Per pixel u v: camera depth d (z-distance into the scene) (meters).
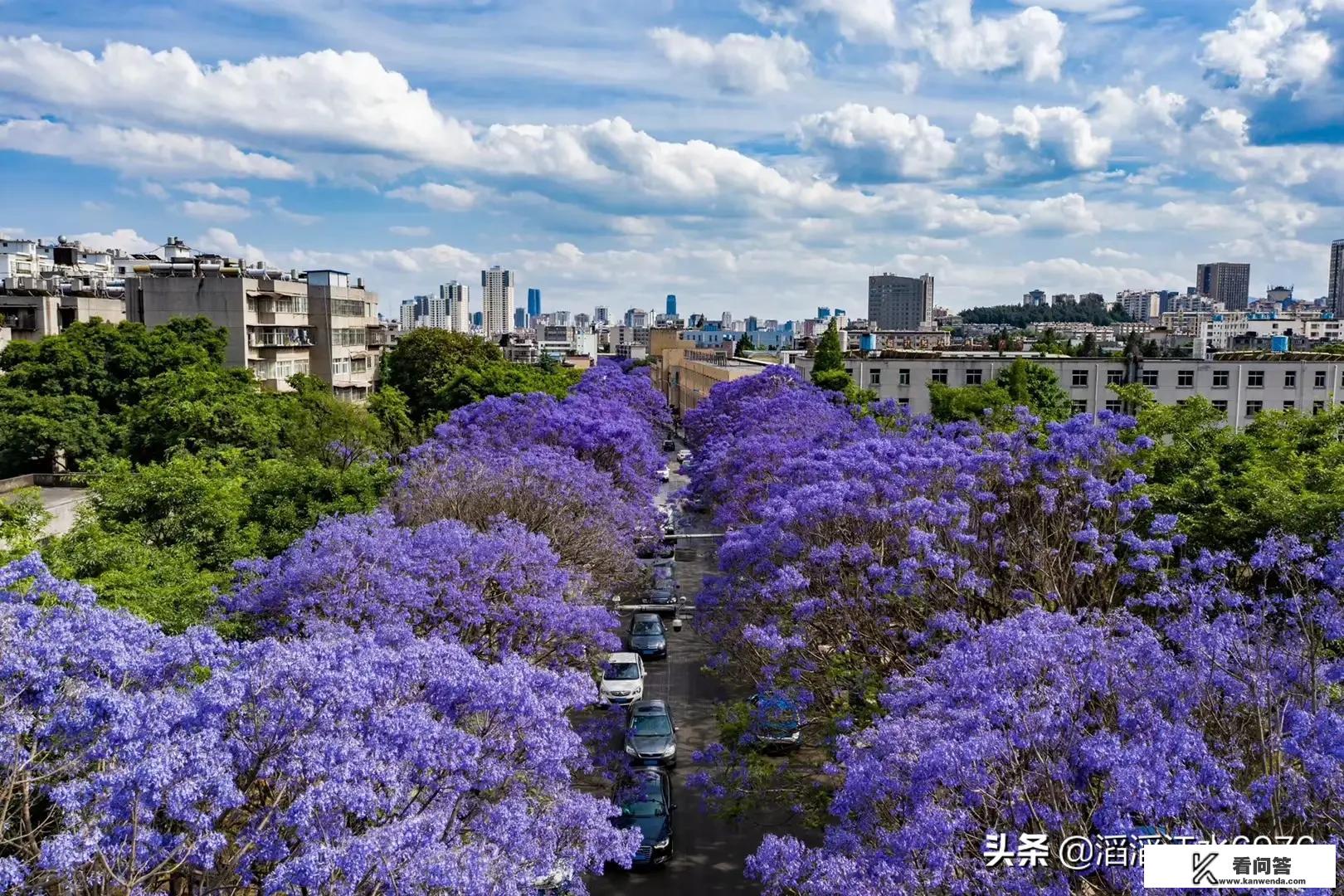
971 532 20.28
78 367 38.41
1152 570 18.52
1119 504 20.80
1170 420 28.30
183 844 9.47
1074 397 54.44
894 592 18.31
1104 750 10.34
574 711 23.16
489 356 66.44
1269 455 26.12
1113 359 53.97
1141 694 12.18
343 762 9.91
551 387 62.41
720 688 25.28
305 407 38.34
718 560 21.80
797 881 10.70
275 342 56.16
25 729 9.59
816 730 19.08
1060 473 22.36
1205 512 21.17
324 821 9.53
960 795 10.58
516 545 19.95
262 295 55.03
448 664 11.98
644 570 31.38
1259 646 13.34
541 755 11.45
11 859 8.72
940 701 11.98
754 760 17.28
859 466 21.97
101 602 16.42
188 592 17.56
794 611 17.80
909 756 10.86
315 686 10.73
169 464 26.56
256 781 10.97
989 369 55.62
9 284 65.06
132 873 8.95
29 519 20.52
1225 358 54.47
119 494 22.59
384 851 9.10
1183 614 16.58
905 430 35.75
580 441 36.59
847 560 19.20
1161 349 57.00
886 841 10.18
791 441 31.42
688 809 19.06
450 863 9.32
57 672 10.14
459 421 39.09
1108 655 12.57
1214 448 26.58
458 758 10.74
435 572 18.34
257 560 19.30
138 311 53.22
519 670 12.48
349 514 23.30
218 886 9.85
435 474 27.75
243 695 10.45
